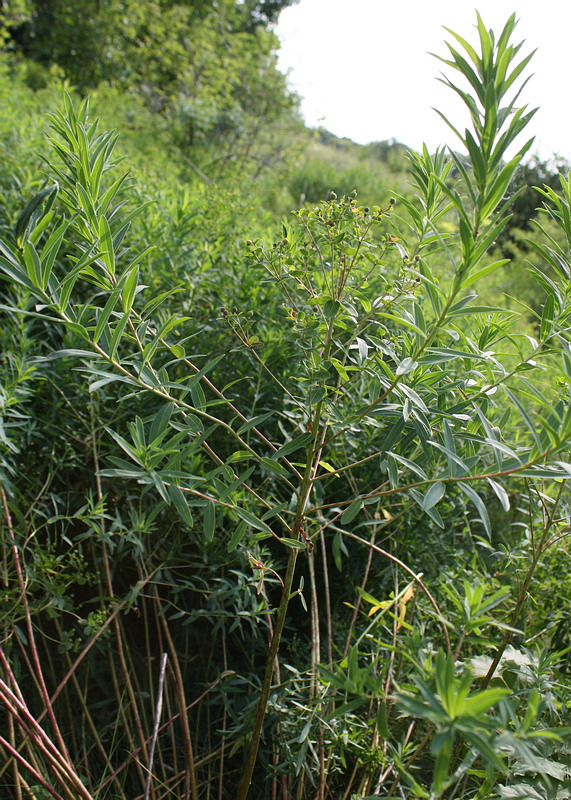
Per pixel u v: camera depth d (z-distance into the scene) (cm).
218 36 1188
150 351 157
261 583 207
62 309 148
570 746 167
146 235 303
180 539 231
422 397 173
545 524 202
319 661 218
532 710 116
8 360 253
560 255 180
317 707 185
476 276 140
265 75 1089
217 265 328
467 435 152
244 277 288
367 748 187
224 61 1084
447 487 254
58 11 1215
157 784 224
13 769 193
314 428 166
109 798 219
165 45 1152
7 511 202
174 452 153
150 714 249
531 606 240
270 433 262
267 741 222
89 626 209
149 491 232
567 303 181
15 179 322
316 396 160
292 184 1033
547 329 173
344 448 249
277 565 252
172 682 240
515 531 314
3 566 211
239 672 249
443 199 179
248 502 223
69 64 1184
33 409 251
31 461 240
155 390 157
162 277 287
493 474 140
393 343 183
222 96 1077
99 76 1169
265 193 815
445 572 247
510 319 197
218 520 174
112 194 168
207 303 301
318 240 170
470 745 119
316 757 193
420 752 180
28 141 380
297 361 260
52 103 597
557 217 176
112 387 258
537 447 136
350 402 262
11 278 141
